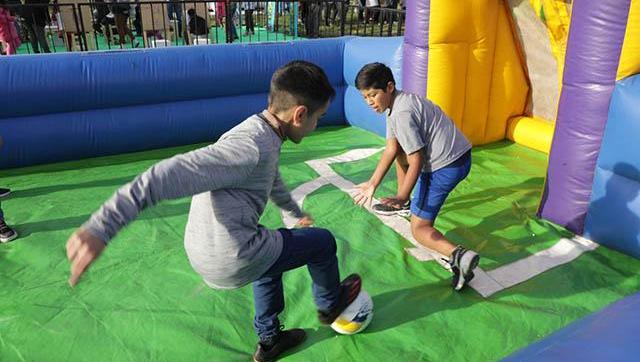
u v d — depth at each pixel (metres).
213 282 2.10
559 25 4.92
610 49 3.23
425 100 3.03
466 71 5.21
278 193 2.30
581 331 1.43
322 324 2.80
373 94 2.88
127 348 2.72
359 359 2.63
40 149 5.18
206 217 1.96
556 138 3.76
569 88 3.56
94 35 9.77
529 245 3.70
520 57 5.58
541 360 1.28
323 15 13.64
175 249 3.67
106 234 1.50
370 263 3.49
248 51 5.91
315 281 2.46
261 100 6.11
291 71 1.93
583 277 3.31
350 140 6.09
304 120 1.97
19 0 9.88
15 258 3.55
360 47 6.12
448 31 4.93
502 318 2.93
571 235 3.81
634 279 3.28
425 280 3.29
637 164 3.24
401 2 12.98
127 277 3.32
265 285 2.38
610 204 3.49
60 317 2.94
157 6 10.43
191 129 5.83
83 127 5.31
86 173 5.11
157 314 2.97
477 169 5.10
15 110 5.02
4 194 4.55
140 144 5.66
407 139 2.86
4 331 2.83
